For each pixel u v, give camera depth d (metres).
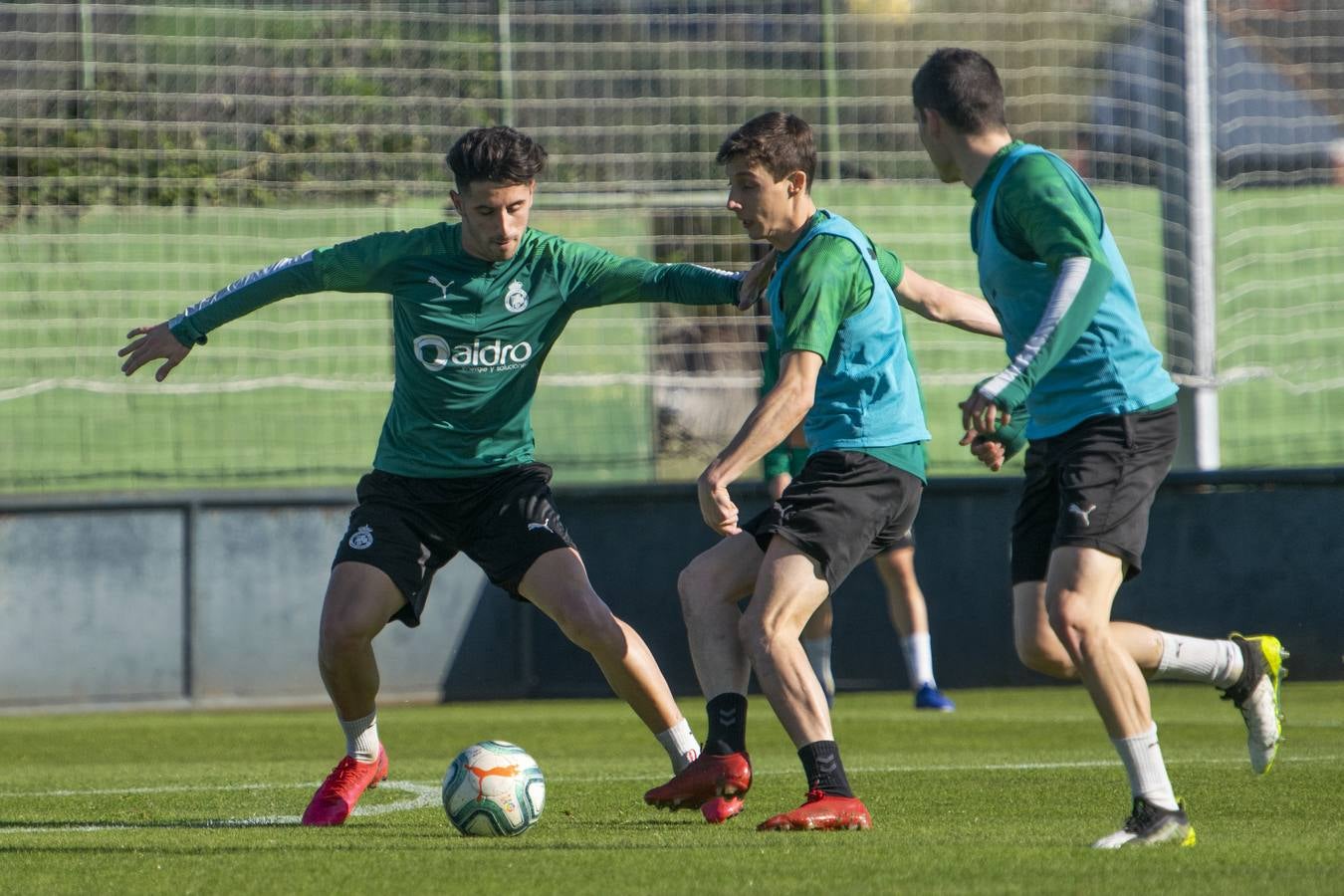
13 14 41.19
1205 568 38.91
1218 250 45.72
